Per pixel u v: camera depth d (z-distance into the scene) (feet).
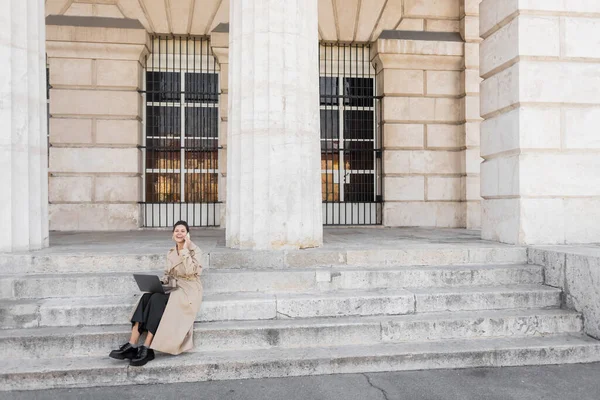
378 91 38.70
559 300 18.34
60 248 21.44
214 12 35.83
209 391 13.44
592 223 22.85
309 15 21.35
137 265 18.85
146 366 13.99
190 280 15.51
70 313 15.98
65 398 12.96
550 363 15.66
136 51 35.12
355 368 14.78
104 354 15.05
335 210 38.70
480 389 13.60
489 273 19.35
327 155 38.78
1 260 18.38
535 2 22.40
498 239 24.26
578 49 22.72
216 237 27.89
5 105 19.76
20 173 20.16
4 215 19.58
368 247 21.33
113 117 35.35
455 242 24.18
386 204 37.99
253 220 20.16
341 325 15.93
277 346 15.64
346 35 37.60
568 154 22.74
